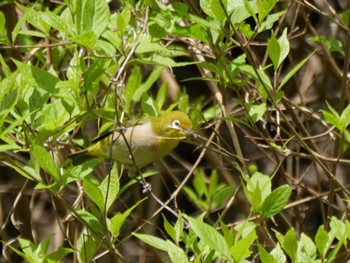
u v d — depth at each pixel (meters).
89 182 8.09
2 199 14.80
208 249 7.96
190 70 16.80
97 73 8.09
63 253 8.56
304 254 7.70
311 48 14.28
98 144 10.74
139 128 10.92
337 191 11.38
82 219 8.22
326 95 14.72
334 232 7.84
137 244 14.91
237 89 9.21
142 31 8.06
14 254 15.19
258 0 8.49
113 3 13.78
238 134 15.96
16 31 8.06
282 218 12.30
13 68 11.31
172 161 16.56
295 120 10.85
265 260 7.37
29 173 8.25
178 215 8.95
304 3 11.19
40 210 15.23
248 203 12.75
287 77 9.12
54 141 8.72
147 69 13.19
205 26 8.63
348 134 9.84
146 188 9.49
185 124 10.84
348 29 10.11
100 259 12.02
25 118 7.96
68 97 8.12
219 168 13.37
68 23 8.11
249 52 9.20
